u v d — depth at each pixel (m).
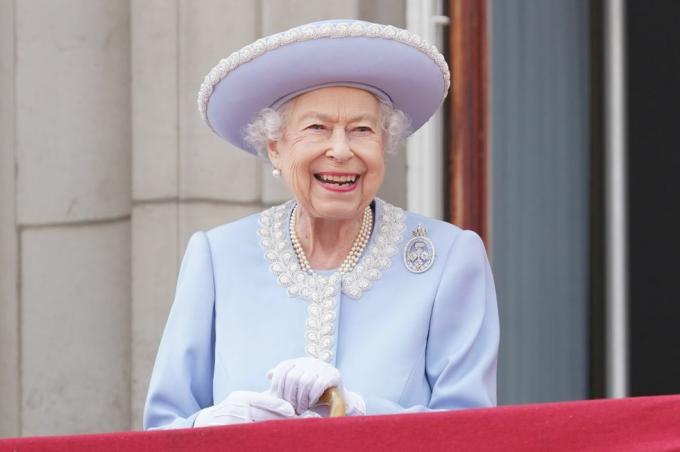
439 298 14.06
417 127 14.98
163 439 11.73
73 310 21.91
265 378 13.80
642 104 23.23
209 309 14.39
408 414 11.86
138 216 21.73
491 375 13.98
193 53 21.39
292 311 14.15
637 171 23.27
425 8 22.16
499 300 22.94
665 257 23.25
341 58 13.61
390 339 13.91
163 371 14.12
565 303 23.23
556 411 11.88
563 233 23.23
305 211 14.32
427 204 22.28
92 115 21.91
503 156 22.92
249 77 13.90
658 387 23.25
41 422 21.92
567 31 23.22
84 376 21.92
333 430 11.79
